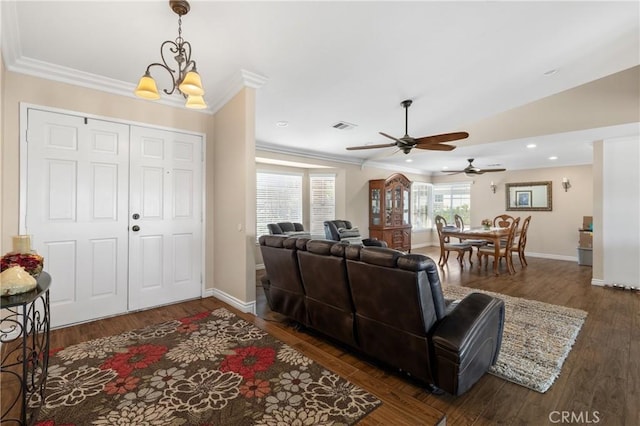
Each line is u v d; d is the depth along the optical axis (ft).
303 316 9.07
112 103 10.18
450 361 5.70
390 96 12.09
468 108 13.80
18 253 5.73
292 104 12.52
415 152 20.57
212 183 12.44
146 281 10.86
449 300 8.09
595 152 15.49
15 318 8.32
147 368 6.89
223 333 8.80
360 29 7.64
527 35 8.17
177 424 5.15
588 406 5.95
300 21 7.23
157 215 11.10
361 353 8.08
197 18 6.98
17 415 5.28
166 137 11.30
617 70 10.39
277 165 21.39
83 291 9.65
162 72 9.56
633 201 14.38
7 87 8.46
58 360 7.23
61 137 9.29
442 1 6.73
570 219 23.04
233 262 11.09
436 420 5.39
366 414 5.51
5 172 8.43
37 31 7.36
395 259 6.11
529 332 9.32
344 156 22.74
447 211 30.40
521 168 25.32
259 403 5.73
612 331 9.51
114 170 10.21
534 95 12.46
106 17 6.88
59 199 9.26
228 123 11.24
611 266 14.89
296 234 18.54
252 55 8.75
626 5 7.08
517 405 6.01
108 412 5.41
